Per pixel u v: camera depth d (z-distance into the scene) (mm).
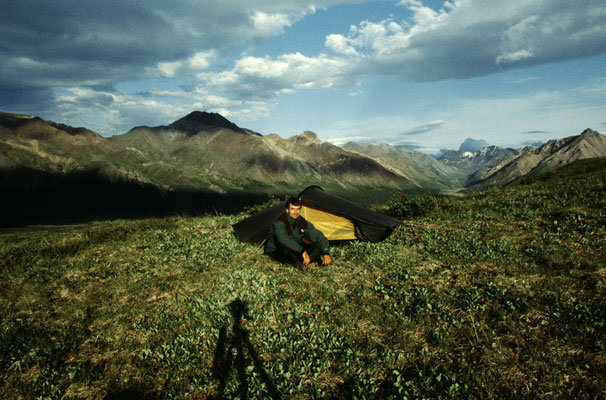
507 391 3369
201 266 8109
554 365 3586
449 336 4352
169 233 11484
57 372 4262
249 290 6355
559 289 5160
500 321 4520
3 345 4840
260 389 3684
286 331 4777
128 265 8453
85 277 7734
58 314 5938
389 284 6211
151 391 3844
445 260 7180
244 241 9891
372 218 9703
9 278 7797
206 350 4523
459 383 3518
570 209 9742
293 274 7043
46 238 12125
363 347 4348
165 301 6223
